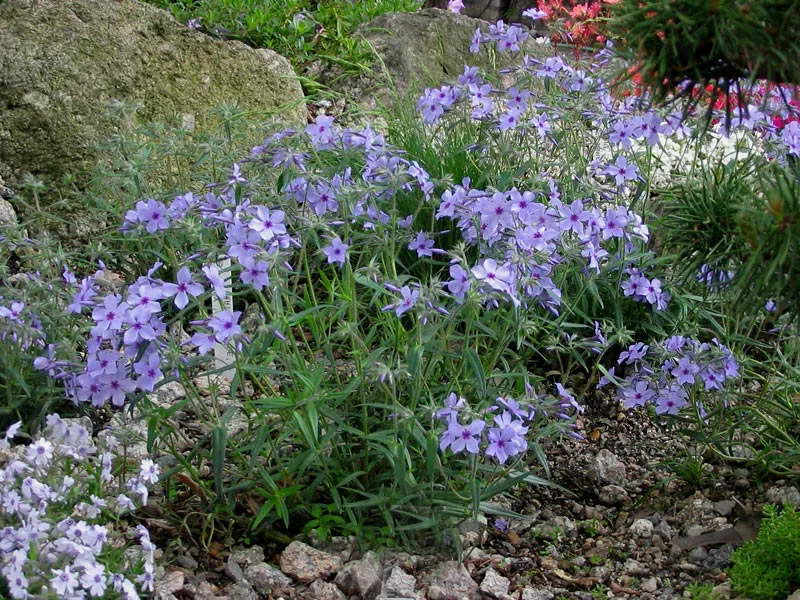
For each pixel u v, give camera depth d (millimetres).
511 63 1857
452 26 1870
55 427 958
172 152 1290
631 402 1099
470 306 950
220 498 966
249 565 958
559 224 1096
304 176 1036
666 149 1541
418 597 929
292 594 933
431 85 1795
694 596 932
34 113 1398
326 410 950
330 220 1052
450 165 1332
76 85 1426
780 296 840
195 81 1525
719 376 1070
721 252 920
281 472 971
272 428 1003
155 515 998
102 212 1342
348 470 1005
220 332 906
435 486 982
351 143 1133
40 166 1393
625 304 1248
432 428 929
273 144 1103
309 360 1109
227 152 1377
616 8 817
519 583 972
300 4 1873
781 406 1096
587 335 1242
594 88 1233
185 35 1529
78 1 1465
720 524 1034
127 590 837
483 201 1047
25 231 1263
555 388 1231
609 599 953
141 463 924
